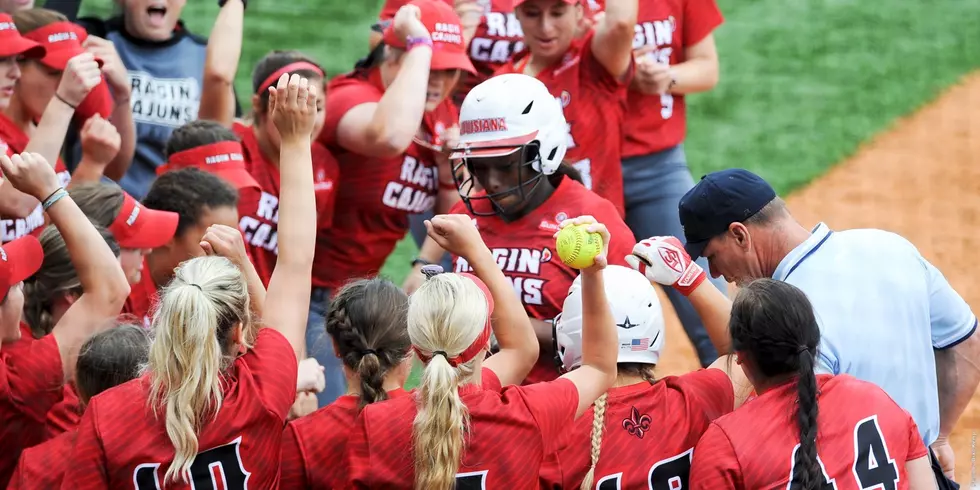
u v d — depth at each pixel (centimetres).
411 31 2433
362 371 1405
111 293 1559
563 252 1408
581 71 2536
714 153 4628
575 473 1466
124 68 2725
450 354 1330
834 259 1619
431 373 1298
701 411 1511
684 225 1711
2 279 1477
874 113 5003
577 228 1413
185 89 2958
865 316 1588
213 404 1311
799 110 4984
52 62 2319
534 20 2484
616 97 2555
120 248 1838
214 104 2708
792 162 4609
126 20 2897
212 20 5031
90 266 1541
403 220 2609
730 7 5875
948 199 4384
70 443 1400
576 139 2545
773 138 4769
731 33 5609
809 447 1325
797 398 1367
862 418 1374
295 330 1493
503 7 2898
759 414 1366
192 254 1988
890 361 1583
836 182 4491
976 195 4416
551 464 1463
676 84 2816
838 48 5497
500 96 1842
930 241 4094
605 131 2561
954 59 5441
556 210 1936
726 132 4791
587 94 2536
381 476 1323
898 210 4303
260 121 2359
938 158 4659
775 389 1388
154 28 2886
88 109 2502
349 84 2517
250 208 2348
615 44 2436
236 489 1313
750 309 1388
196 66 2989
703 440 1371
